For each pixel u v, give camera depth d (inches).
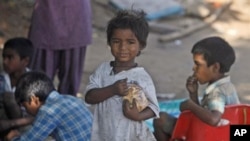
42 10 350.9
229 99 247.3
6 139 281.1
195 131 246.8
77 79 372.5
